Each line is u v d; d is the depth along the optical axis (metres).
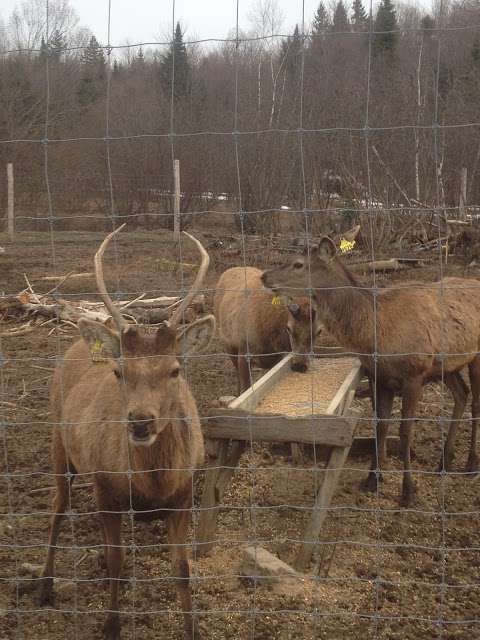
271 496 5.84
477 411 6.56
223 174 20.56
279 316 7.34
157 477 3.89
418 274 14.75
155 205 22.00
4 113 19.33
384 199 17.83
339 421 4.59
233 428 4.76
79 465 4.34
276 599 4.37
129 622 4.21
